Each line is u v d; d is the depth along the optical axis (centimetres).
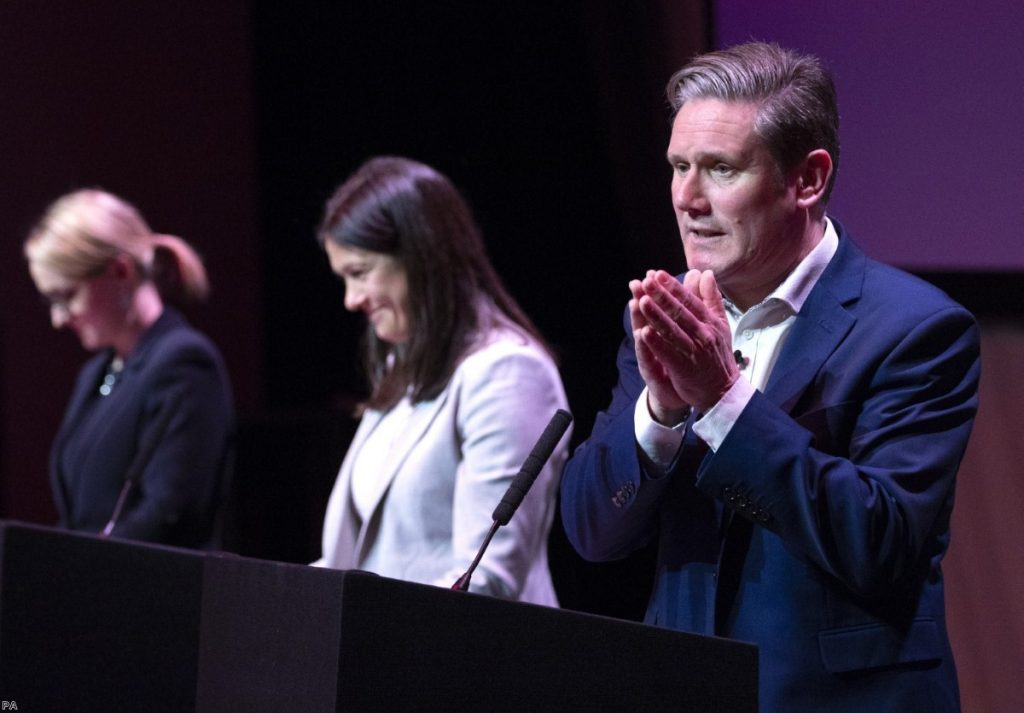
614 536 605
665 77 1093
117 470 1073
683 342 536
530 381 782
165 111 1627
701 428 546
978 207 984
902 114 996
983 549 1007
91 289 1102
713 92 575
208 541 1079
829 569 541
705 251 578
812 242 594
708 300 561
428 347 791
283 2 1417
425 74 1298
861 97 1005
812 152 575
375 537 788
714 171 573
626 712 471
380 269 798
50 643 439
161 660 464
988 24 978
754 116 567
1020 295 981
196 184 1622
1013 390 992
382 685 429
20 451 1591
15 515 1584
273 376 1463
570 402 1128
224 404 1102
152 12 1636
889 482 543
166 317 1115
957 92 984
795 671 554
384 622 431
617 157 1129
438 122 1280
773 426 540
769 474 535
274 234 1456
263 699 445
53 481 1123
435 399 789
